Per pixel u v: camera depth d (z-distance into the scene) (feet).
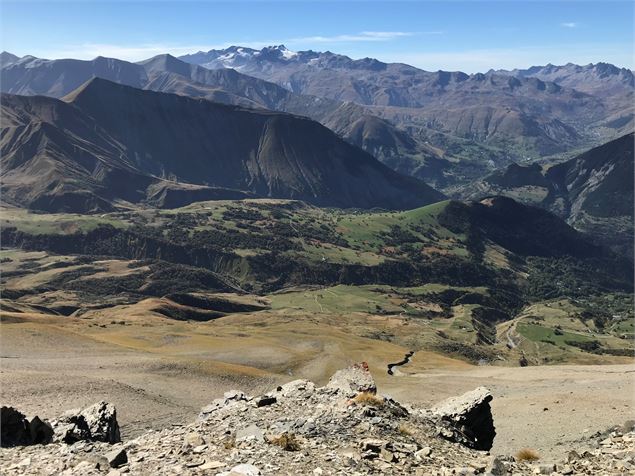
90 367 273.95
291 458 63.87
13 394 190.60
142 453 69.92
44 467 66.39
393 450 70.03
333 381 104.47
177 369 287.89
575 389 259.19
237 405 94.12
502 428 176.55
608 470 66.59
